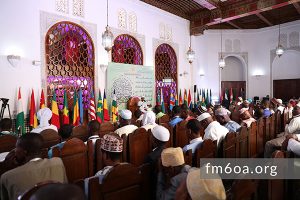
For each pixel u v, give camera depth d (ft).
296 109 14.58
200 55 35.78
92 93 19.88
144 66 25.35
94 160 9.67
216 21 28.91
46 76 17.93
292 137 9.07
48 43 18.22
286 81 35.68
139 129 11.23
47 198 2.52
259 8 25.32
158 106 22.54
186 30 31.22
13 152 6.77
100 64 21.43
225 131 10.80
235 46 37.81
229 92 38.83
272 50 36.24
